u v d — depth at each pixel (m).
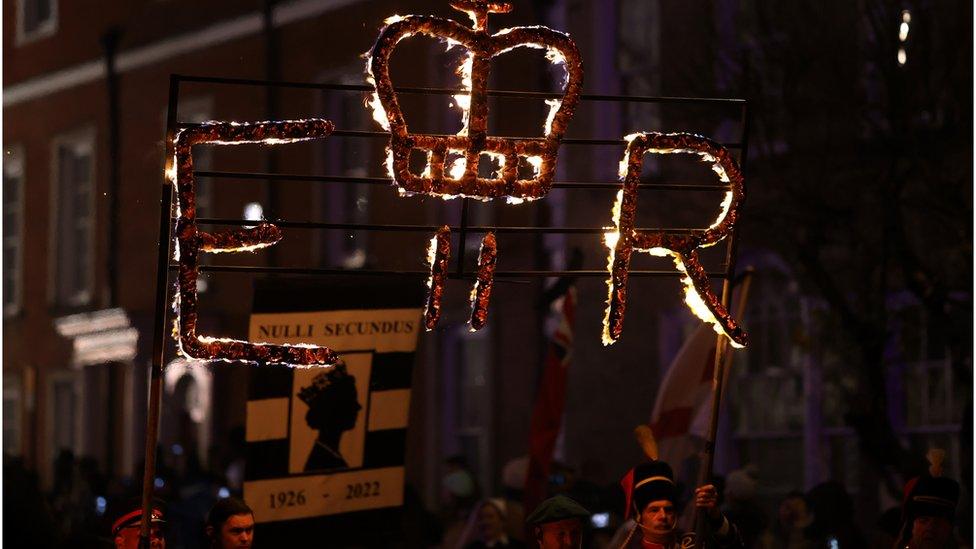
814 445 20.31
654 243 8.23
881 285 16.20
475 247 26.34
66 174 36.16
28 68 37.06
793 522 14.66
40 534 8.35
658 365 22.81
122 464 33.31
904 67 16.47
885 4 16.53
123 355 33.38
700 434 12.41
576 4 24.42
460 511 18.95
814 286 17.69
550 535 9.27
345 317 10.20
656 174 20.83
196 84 32.56
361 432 10.27
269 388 10.12
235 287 31.16
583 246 24.19
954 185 16.28
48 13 36.88
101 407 34.41
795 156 17.11
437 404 27.52
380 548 10.47
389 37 7.88
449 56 27.33
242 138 7.80
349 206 29.77
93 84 35.22
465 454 27.19
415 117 27.86
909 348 18.38
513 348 26.02
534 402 25.58
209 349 7.79
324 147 29.89
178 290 7.76
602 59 23.91
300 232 30.33
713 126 18.06
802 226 17.09
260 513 10.11
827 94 17.02
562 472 18.20
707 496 8.66
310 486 10.20
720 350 8.76
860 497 19.86
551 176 8.11
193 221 7.76
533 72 25.66
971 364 16.36
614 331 8.20
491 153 8.05
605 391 23.50
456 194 8.01
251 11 31.39
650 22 23.38
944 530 9.01
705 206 18.67
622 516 17.80
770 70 17.64
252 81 7.81
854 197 16.84
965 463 15.87
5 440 37.38
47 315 36.16
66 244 36.16
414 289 10.36
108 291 34.41
